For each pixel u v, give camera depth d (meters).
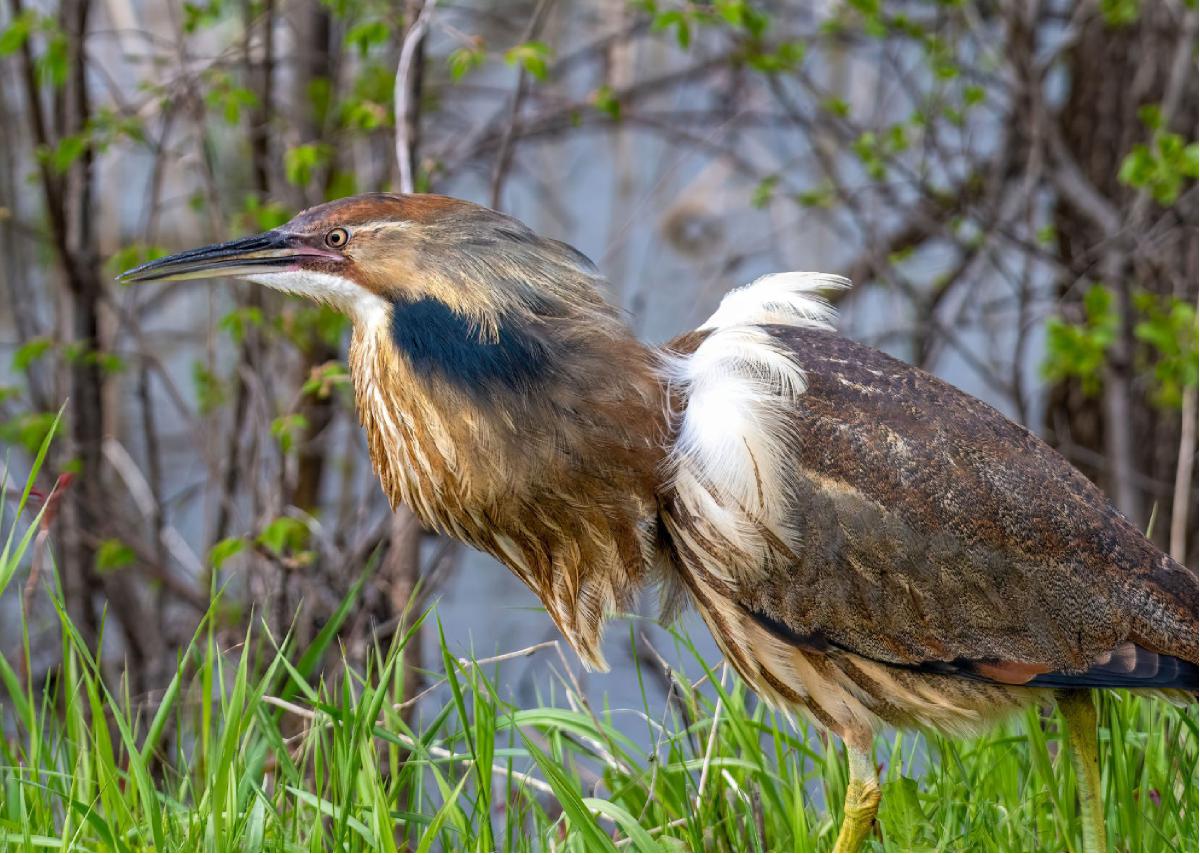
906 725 6.95
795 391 6.72
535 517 6.86
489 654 14.26
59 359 12.40
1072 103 13.38
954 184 12.84
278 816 6.14
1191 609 6.78
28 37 11.36
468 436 6.72
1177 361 10.71
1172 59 12.83
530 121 13.41
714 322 7.37
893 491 6.60
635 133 17.22
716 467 6.55
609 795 7.09
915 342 13.63
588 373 6.65
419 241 6.72
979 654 6.67
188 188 16.06
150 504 12.67
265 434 11.48
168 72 13.09
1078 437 13.54
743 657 6.93
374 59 12.33
